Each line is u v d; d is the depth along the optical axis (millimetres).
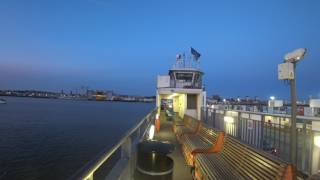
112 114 145750
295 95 4992
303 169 6219
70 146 54344
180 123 16125
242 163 5398
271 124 8344
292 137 5055
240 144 5812
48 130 76250
